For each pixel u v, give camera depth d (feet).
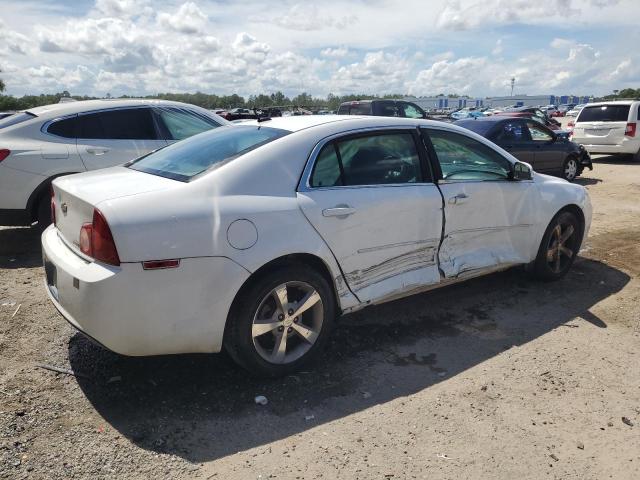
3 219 20.02
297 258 11.33
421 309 15.16
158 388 10.93
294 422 9.93
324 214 11.34
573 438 9.59
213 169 10.96
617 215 28.12
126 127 22.07
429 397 10.79
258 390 10.94
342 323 14.19
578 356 12.55
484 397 10.81
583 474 8.69
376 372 11.75
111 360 11.98
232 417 10.03
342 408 10.40
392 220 12.50
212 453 9.03
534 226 16.03
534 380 11.48
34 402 10.28
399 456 9.01
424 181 13.47
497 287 16.90
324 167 11.81
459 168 14.35
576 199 17.07
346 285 12.00
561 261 17.53
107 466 8.62
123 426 9.67
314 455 9.01
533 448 9.29
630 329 14.02
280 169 11.23
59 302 10.68
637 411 10.44
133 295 9.45
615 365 12.16
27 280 17.20
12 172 19.66
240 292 10.55
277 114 86.12
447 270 13.87
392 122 13.32
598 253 20.84
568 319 14.61
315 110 100.68
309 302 11.34
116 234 9.35
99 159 21.13
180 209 9.92
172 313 9.82
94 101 22.36
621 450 9.30
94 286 9.35
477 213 14.42
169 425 9.74
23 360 11.89
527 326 14.15
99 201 9.79
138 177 11.51
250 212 10.46
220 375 11.48
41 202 20.61
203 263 9.91
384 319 14.47
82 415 9.95
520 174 15.56
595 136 52.54
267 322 10.92
